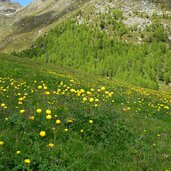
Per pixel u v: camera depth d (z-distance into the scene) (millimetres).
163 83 168375
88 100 12156
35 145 7688
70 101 12438
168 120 16359
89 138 9312
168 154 9867
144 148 9742
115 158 8516
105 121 10062
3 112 9664
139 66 180500
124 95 21484
